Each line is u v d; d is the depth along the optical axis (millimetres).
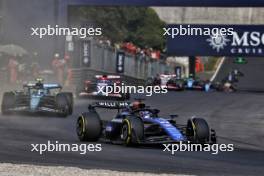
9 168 27281
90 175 26016
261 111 76000
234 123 62469
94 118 40188
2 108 58031
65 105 58500
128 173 27047
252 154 37312
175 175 26953
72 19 128875
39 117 57344
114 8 159125
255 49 150000
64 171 26906
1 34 117250
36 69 100750
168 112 71500
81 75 105625
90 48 109375
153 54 164000
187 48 152125
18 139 40375
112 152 35094
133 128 37344
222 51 150250
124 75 130625
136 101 40375
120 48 140750
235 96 103062
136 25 179750
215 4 114625
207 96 100875
